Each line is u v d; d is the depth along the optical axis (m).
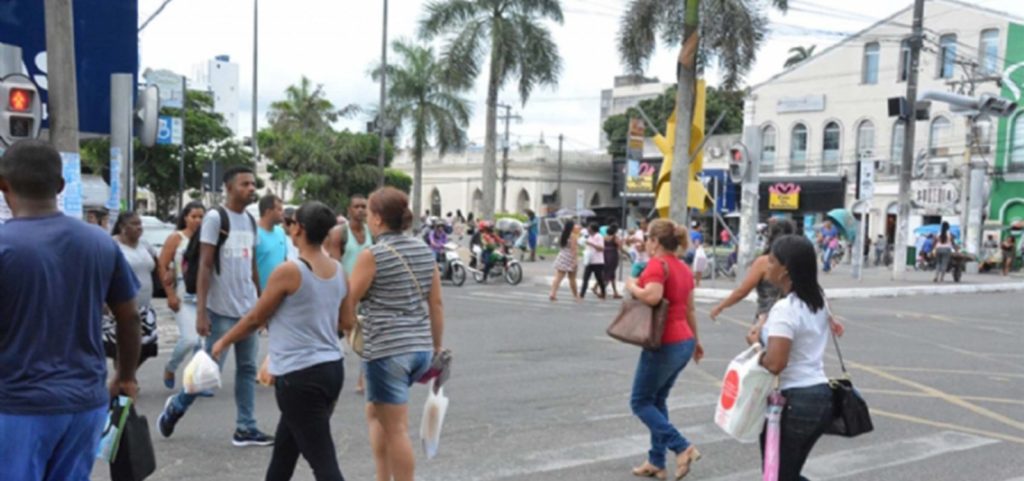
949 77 42.53
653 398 6.05
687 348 5.95
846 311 18.02
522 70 31.80
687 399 8.75
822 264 34.44
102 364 3.49
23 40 12.89
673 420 7.86
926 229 39.94
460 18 32.00
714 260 22.84
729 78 23.44
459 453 6.58
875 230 44.75
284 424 4.88
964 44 42.16
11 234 3.24
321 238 4.83
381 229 5.07
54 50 9.59
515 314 15.85
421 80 38.28
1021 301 21.95
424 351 5.03
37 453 3.24
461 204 61.22
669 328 5.91
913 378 10.24
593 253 18.67
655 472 6.06
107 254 3.49
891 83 44.19
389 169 49.44
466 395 8.73
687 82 21.62
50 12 9.57
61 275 3.29
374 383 4.94
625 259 32.19
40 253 3.24
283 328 4.70
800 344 4.45
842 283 24.81
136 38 14.48
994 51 41.66
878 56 44.69
